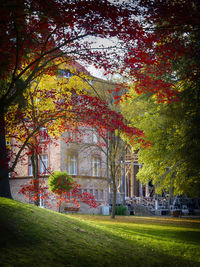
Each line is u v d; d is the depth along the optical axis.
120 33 7.55
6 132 10.70
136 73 8.87
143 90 9.59
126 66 8.62
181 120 16.17
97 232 11.95
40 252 7.64
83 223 12.99
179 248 12.34
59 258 7.70
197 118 15.23
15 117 9.25
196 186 17.80
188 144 15.77
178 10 6.99
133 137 11.21
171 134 16.94
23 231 8.60
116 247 10.50
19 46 6.64
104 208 33.53
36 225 9.48
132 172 43.66
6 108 7.04
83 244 9.49
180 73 14.30
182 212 40.94
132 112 19.16
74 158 30.77
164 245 12.59
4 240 7.66
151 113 18.64
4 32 6.02
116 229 15.30
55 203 28.09
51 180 22.75
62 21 6.81
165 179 18.27
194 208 44.91
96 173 33.53
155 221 24.69
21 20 6.45
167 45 8.34
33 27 7.53
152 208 39.91
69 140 15.08
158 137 18.28
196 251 12.12
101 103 10.26
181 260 10.70
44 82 16.22
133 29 7.36
